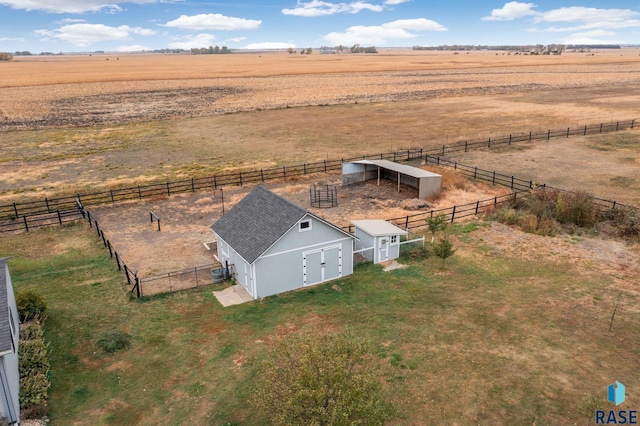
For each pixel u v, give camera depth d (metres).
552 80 115.38
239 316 17.56
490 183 34.84
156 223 28.58
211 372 14.18
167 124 65.00
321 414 9.48
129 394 13.30
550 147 45.50
